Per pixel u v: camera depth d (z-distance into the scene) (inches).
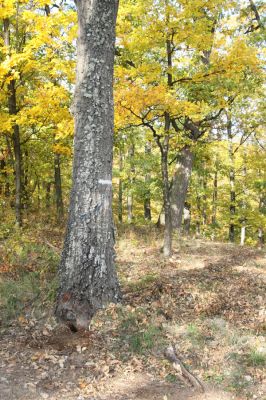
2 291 270.8
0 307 252.7
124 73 386.3
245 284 326.6
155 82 414.6
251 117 723.4
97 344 215.8
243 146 837.2
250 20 599.2
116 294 253.1
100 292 244.8
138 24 446.6
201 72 404.5
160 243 486.3
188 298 281.7
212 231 1024.9
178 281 323.6
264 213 919.7
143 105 372.5
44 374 189.5
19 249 360.5
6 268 313.9
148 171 683.4
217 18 423.2
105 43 242.5
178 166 586.9
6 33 425.1
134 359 204.4
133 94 363.3
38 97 404.2
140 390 182.5
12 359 200.4
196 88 402.9
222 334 230.2
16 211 460.1
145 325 234.8
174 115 408.2
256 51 396.8
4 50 388.8
